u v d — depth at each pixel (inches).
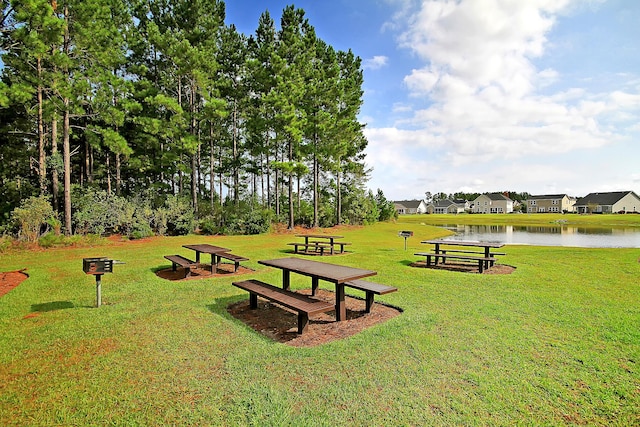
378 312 205.8
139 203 754.2
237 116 1073.5
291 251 510.6
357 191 1312.7
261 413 105.3
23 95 502.9
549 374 126.7
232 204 939.3
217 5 925.8
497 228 1343.5
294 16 933.2
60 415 106.3
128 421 103.1
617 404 108.2
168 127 763.4
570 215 2208.4
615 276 302.0
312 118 940.6
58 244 539.8
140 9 880.3
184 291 262.4
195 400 113.2
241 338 164.9
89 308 218.8
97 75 604.1
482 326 176.7
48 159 672.4
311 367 134.0
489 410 105.6
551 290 252.8
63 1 548.7
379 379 124.3
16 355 148.4
